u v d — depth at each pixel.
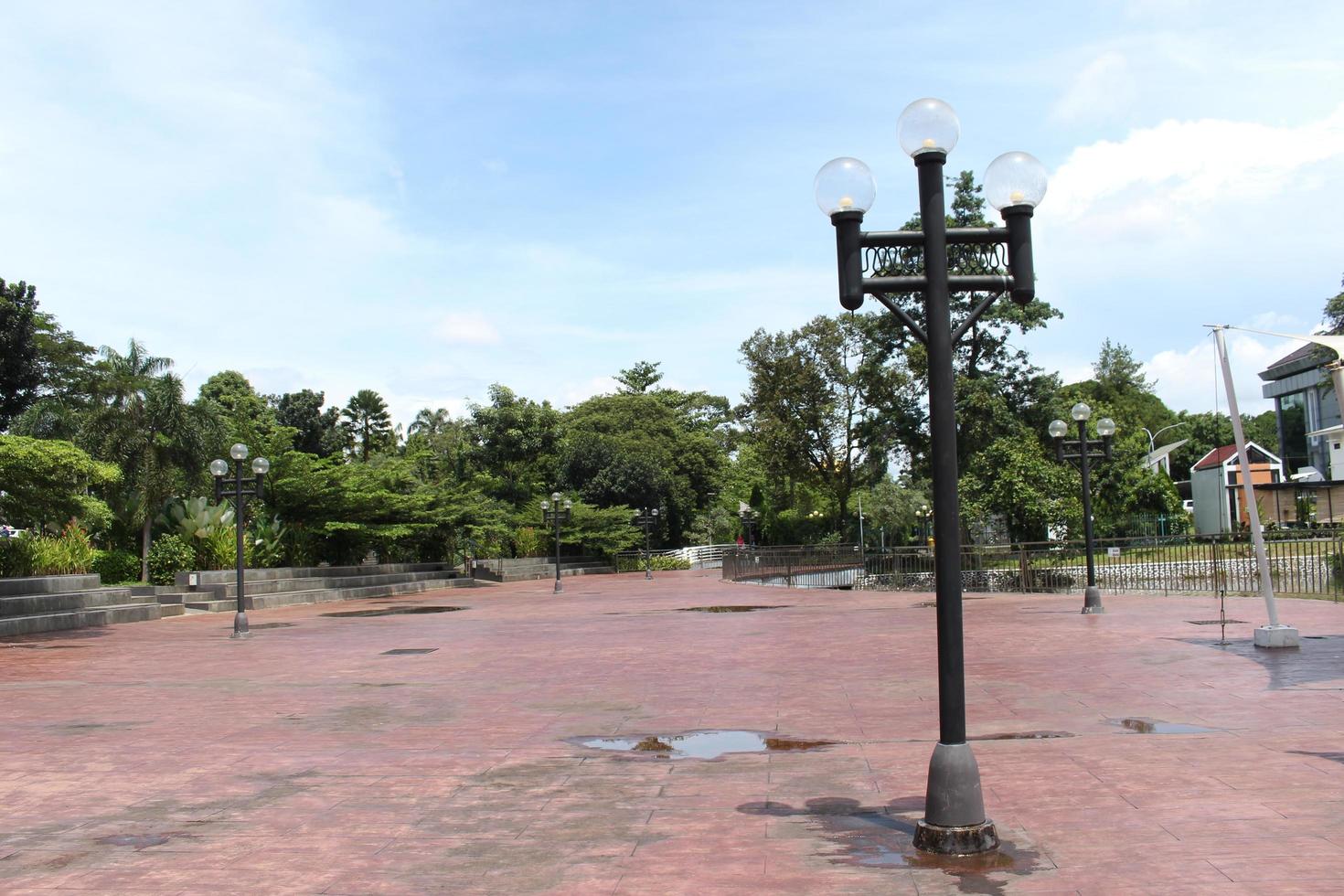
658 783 7.70
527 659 16.45
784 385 61.12
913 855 5.64
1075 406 21.36
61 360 33.59
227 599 31.52
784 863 5.61
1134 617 19.75
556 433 63.75
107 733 10.29
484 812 6.97
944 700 5.79
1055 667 13.05
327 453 66.31
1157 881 5.05
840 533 63.22
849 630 19.72
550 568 57.69
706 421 89.62
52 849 6.29
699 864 5.64
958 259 6.38
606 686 13.16
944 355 5.71
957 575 5.77
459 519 49.41
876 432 43.66
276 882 5.58
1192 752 7.93
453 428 70.56
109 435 33.97
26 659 17.72
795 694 11.95
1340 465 57.81
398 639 20.75
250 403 61.09
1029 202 5.80
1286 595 24.12
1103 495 42.97
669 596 34.72
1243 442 14.07
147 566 34.47
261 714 11.41
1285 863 5.25
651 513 61.81
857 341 60.38
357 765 8.57
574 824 6.61
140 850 6.24
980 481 37.59
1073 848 5.64
